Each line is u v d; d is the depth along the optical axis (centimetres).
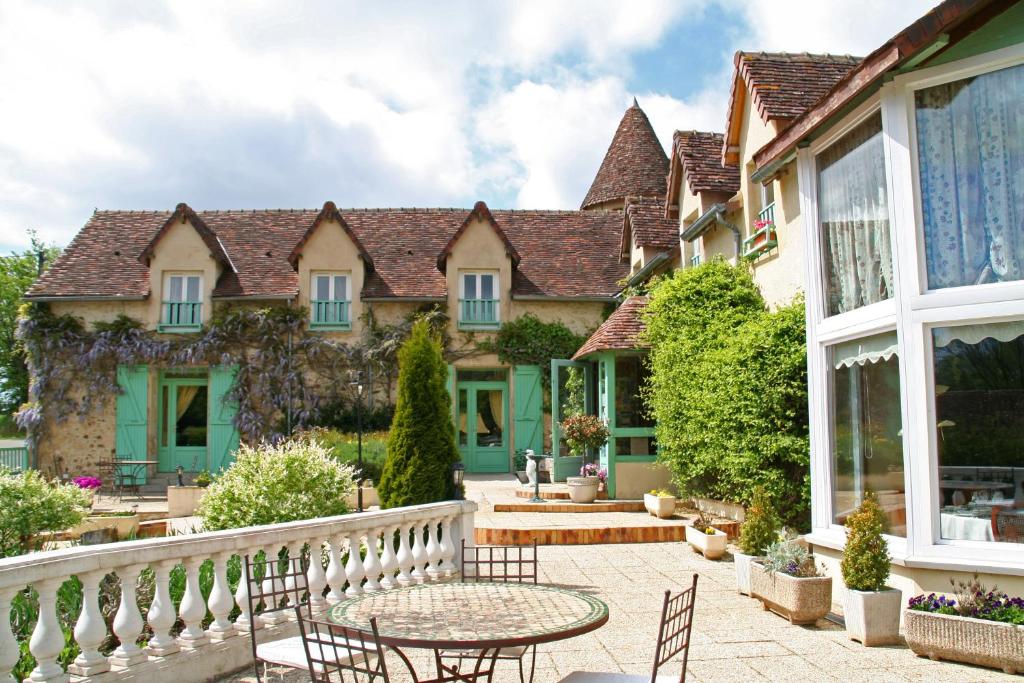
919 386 652
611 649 605
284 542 586
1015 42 624
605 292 2155
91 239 2258
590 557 1013
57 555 427
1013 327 620
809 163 846
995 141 640
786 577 679
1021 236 623
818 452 814
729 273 1305
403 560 718
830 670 548
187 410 2119
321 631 510
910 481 654
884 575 623
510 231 2375
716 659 576
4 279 3750
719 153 1542
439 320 2081
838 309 801
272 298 2084
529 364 2098
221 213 2395
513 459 2059
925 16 612
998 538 620
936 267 661
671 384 1280
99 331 2041
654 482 1471
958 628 555
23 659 482
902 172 677
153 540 495
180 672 496
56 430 2028
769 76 1247
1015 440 618
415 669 552
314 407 2044
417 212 2438
